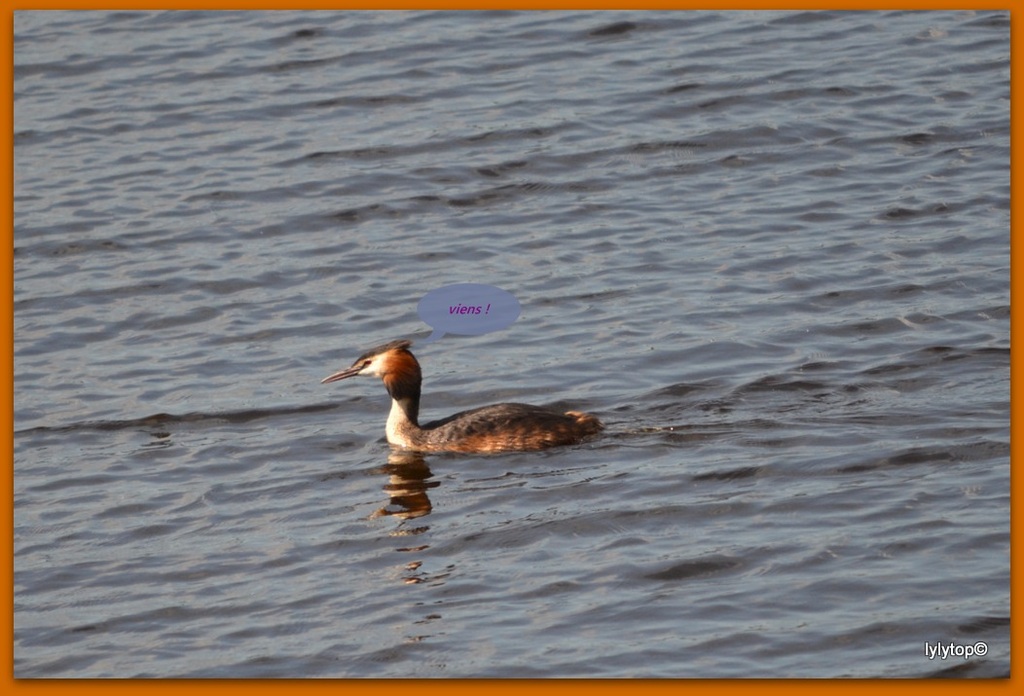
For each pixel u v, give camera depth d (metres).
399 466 16.47
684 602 13.15
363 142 25.33
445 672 12.35
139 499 16.05
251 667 12.70
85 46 29.05
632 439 16.56
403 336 19.80
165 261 22.16
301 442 17.22
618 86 26.70
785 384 17.67
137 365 19.41
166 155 25.28
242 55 28.55
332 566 14.35
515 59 27.91
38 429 17.83
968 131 24.42
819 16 28.91
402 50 28.45
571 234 22.38
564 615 13.12
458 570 14.08
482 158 24.67
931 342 18.52
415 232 22.72
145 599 14.02
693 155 24.45
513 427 16.62
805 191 23.11
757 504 14.80
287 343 19.81
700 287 20.47
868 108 25.42
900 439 16.00
